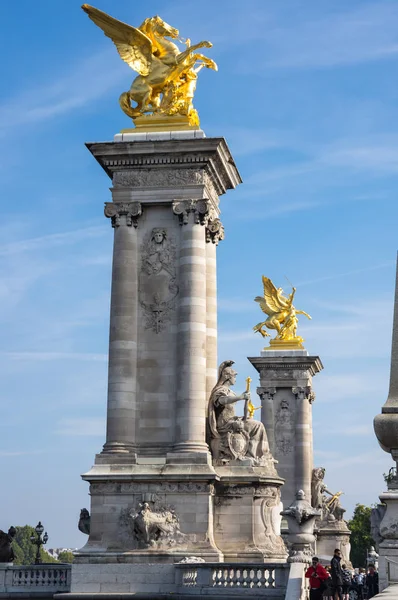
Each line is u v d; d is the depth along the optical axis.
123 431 49.38
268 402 90.44
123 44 53.41
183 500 47.59
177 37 54.41
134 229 51.50
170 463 48.16
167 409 49.84
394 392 21.41
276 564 40.97
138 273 51.22
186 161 51.16
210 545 46.84
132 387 50.00
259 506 49.25
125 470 48.31
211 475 47.41
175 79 53.00
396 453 21.11
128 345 50.25
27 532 192.62
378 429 21.12
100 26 53.41
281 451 89.81
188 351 49.53
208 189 52.47
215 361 52.75
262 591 40.78
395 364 21.55
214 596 41.56
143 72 53.22
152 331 50.66
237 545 48.53
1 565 50.34
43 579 50.03
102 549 47.53
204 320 50.19
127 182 51.66
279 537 50.22
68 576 49.69
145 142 50.94
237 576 41.91
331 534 92.25
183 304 50.06
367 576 53.88
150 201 51.28
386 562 21.34
